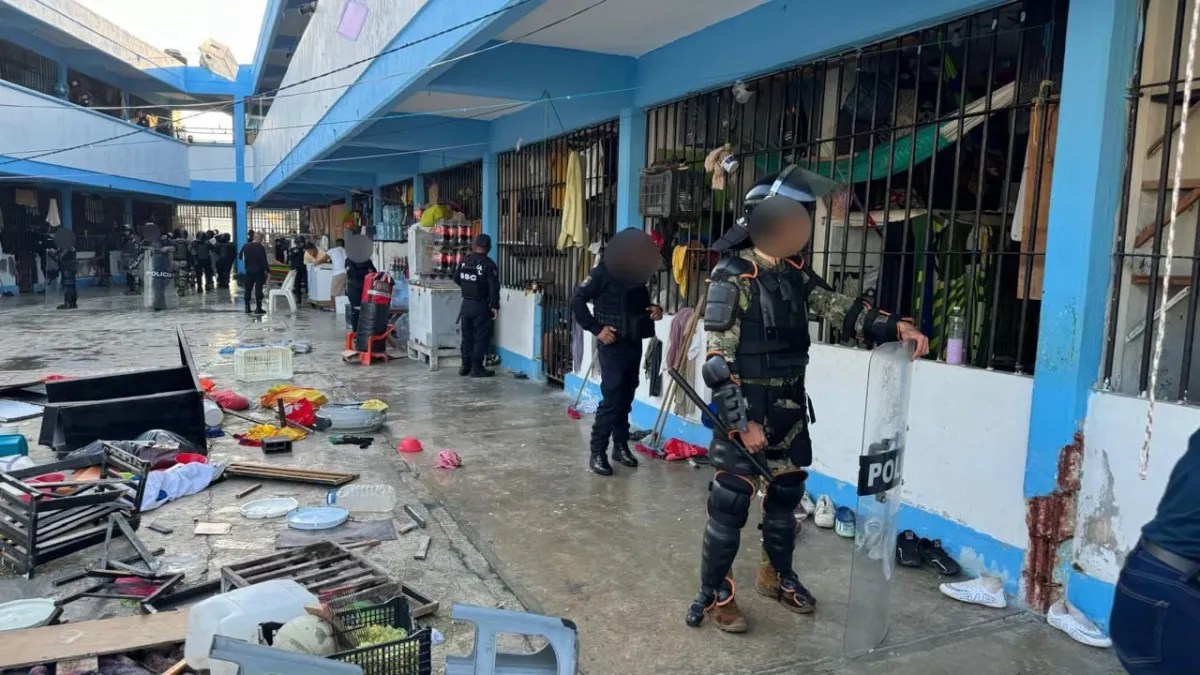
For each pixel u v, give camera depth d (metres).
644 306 5.15
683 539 4.04
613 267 4.29
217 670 2.48
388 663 2.38
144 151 20.45
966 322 3.78
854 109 4.55
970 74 4.43
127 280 20.16
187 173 23.81
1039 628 3.15
